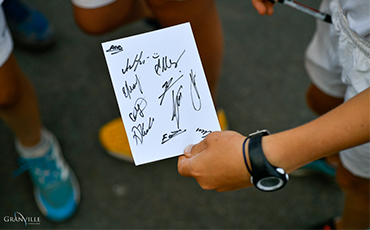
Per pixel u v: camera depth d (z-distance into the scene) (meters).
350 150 1.10
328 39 1.23
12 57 1.27
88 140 1.87
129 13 1.67
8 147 1.83
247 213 1.69
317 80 1.39
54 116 1.93
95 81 2.03
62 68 2.07
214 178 0.80
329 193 1.74
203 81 0.91
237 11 2.28
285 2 1.12
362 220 1.40
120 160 1.82
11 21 2.00
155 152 0.88
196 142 0.89
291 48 2.14
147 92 0.90
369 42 0.86
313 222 1.67
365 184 1.21
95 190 1.75
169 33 0.93
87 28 1.62
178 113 0.90
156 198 1.73
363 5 0.82
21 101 1.35
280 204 1.71
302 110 1.94
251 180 0.73
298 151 0.69
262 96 1.99
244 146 0.73
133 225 1.67
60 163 1.71
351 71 0.96
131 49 0.92
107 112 1.94
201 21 1.36
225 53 2.13
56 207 1.68
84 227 1.67
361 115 0.65
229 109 1.95
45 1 2.31
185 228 1.66
